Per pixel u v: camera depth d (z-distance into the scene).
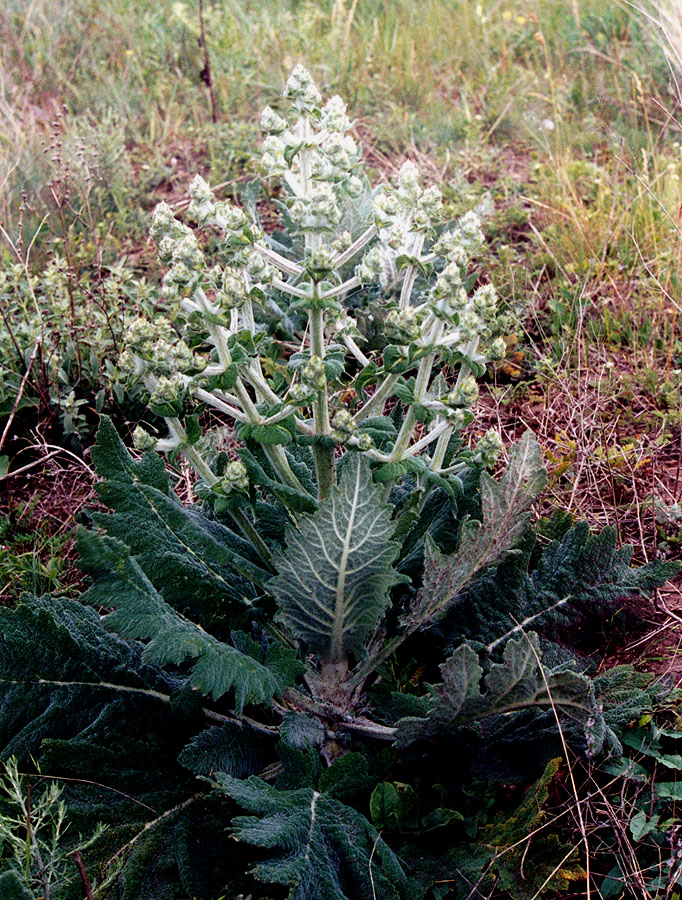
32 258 5.32
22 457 4.24
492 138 6.87
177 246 2.21
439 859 2.34
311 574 2.40
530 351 4.56
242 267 2.34
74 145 6.00
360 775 2.37
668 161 5.58
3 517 3.83
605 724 2.38
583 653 2.97
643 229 5.08
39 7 8.02
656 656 2.94
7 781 2.41
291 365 2.53
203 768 2.35
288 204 2.40
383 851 2.21
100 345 4.30
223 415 4.30
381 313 4.39
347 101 7.16
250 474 2.46
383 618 2.85
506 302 4.71
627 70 6.91
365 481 2.29
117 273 4.68
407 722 2.41
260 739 2.55
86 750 2.38
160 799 2.38
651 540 3.46
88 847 2.27
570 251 5.09
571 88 7.04
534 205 5.75
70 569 3.57
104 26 8.30
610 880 2.33
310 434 2.54
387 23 8.36
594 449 3.86
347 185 2.37
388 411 4.23
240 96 7.32
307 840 2.15
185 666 2.82
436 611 2.69
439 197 2.33
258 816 2.27
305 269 2.30
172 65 7.91
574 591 2.81
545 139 6.25
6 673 2.45
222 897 2.24
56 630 2.51
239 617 2.54
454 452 2.99
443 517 2.90
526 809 2.27
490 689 2.36
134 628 2.15
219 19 8.39
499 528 2.65
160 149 6.53
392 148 6.59
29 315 4.44
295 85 2.30
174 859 2.29
